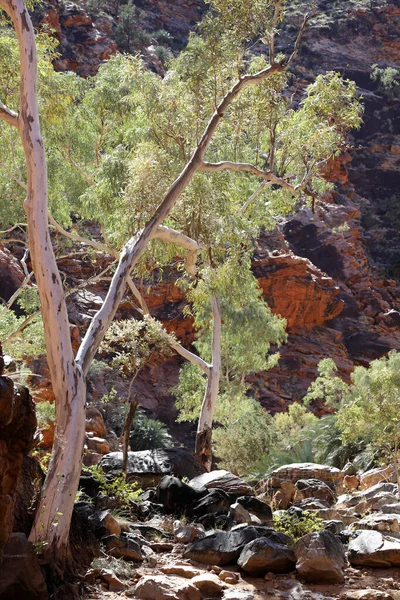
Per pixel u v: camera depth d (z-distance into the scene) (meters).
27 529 5.28
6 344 13.53
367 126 63.31
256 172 9.23
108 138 16.20
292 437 20.12
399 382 11.27
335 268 45.62
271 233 43.12
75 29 53.38
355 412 11.53
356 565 5.91
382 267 51.91
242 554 5.75
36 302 16.02
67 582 4.96
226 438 18.11
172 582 5.08
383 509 8.88
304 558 5.50
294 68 62.59
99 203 12.98
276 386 37.28
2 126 13.88
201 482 8.25
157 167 8.72
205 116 10.47
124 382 31.83
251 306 23.05
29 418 4.41
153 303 34.78
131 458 9.34
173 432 32.72
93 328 6.15
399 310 48.06
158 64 55.34
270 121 10.30
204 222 9.38
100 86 15.55
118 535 6.19
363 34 69.38
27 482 5.63
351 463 16.42
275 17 8.57
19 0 6.23
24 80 6.14
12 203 15.29
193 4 68.56
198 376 23.61
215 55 8.74
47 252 5.77
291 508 7.56
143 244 6.91
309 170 12.55
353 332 42.50
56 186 15.26
